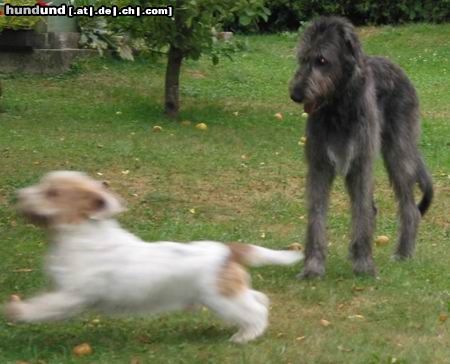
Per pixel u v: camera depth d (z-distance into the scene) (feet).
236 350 23.48
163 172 44.86
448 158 50.72
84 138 50.11
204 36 55.16
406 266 32.96
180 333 24.91
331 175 31.53
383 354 24.16
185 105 59.77
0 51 63.87
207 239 35.40
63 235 21.91
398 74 33.91
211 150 49.29
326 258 32.53
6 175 42.57
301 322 26.58
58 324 25.21
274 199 41.73
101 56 67.05
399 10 95.35
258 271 31.45
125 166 45.44
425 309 28.09
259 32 95.40
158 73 66.80
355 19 96.48
